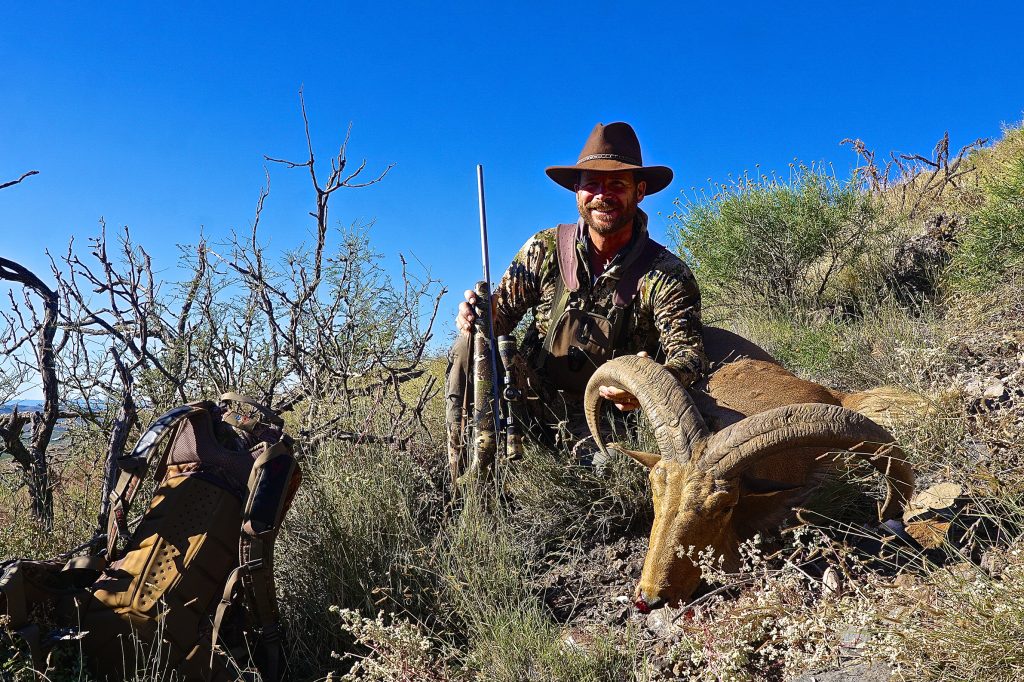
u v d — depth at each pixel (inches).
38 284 154.5
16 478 174.6
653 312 184.5
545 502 172.9
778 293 311.4
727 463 127.6
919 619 103.1
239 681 121.9
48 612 123.7
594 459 176.1
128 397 152.2
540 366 192.1
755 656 119.1
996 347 204.5
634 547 162.4
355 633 130.8
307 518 161.9
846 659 109.2
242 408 143.9
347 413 204.2
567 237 190.1
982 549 127.5
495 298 197.6
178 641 122.0
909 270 307.9
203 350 200.4
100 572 128.6
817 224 312.8
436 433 214.4
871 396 177.0
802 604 120.4
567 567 160.7
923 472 150.6
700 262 341.4
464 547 154.2
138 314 185.2
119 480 129.4
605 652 127.7
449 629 145.4
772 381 167.2
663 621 132.6
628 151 181.5
